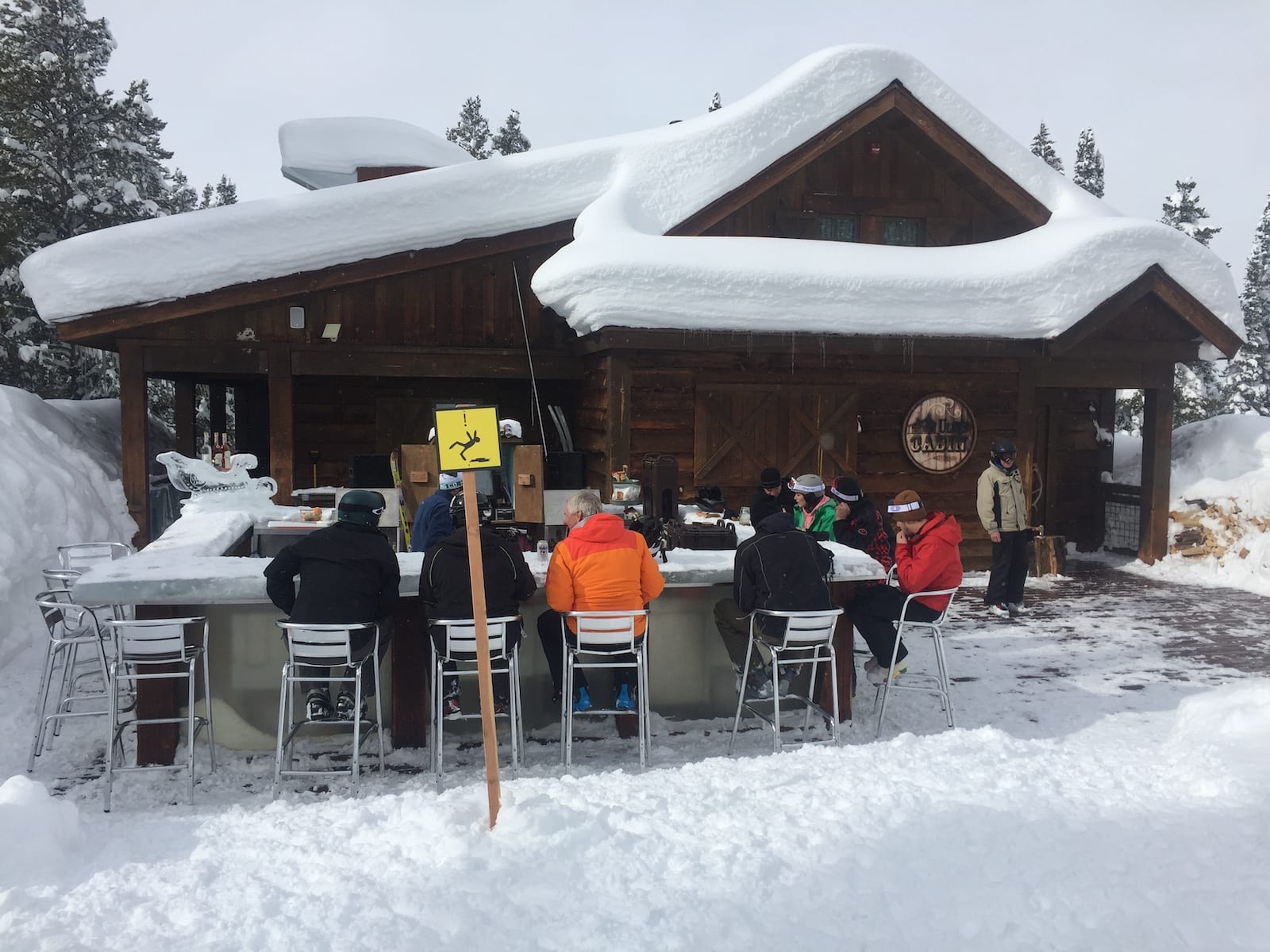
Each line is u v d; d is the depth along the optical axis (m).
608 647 5.39
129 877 3.54
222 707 5.69
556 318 11.91
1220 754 4.64
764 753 5.80
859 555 6.43
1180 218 30.22
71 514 9.66
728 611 6.09
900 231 12.70
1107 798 4.15
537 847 3.65
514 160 11.87
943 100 12.20
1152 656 8.06
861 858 3.56
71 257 10.38
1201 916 3.15
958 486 11.84
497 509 8.75
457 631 5.11
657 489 7.01
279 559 5.12
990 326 10.80
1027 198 12.52
